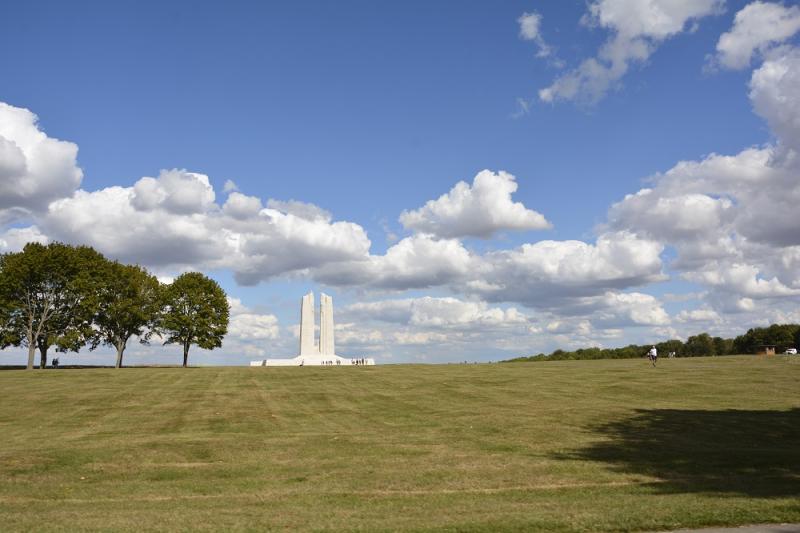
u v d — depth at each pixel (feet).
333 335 335.26
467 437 87.76
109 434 96.07
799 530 36.86
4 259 265.13
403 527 39.01
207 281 317.83
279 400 139.64
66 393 152.76
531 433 89.66
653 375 168.96
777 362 195.83
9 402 136.67
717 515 40.24
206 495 55.83
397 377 191.21
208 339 311.06
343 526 39.78
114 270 292.20
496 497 52.29
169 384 174.70
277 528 39.73
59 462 72.38
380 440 86.58
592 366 211.20
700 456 70.90
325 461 72.13
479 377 184.14
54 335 268.21
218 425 105.09
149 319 300.40
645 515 40.86
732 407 112.16
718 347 458.91
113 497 55.72
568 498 51.08
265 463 71.51
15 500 54.60
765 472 62.03
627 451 75.10
